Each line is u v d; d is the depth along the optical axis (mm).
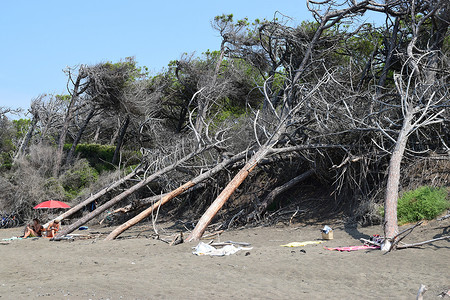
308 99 15969
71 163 28719
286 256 9250
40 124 38094
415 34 15875
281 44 23391
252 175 19359
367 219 13094
